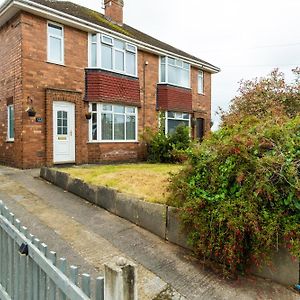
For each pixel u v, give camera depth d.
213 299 3.29
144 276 3.67
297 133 4.27
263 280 3.72
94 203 6.35
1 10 9.98
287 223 3.59
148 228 5.08
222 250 3.79
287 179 3.70
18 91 10.08
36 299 2.22
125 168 9.27
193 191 4.22
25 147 9.97
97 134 12.01
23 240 2.34
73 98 11.20
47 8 9.99
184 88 16.19
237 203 3.77
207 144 4.63
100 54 11.95
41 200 6.39
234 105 11.86
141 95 14.15
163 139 13.34
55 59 10.84
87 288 1.71
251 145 4.05
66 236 4.62
